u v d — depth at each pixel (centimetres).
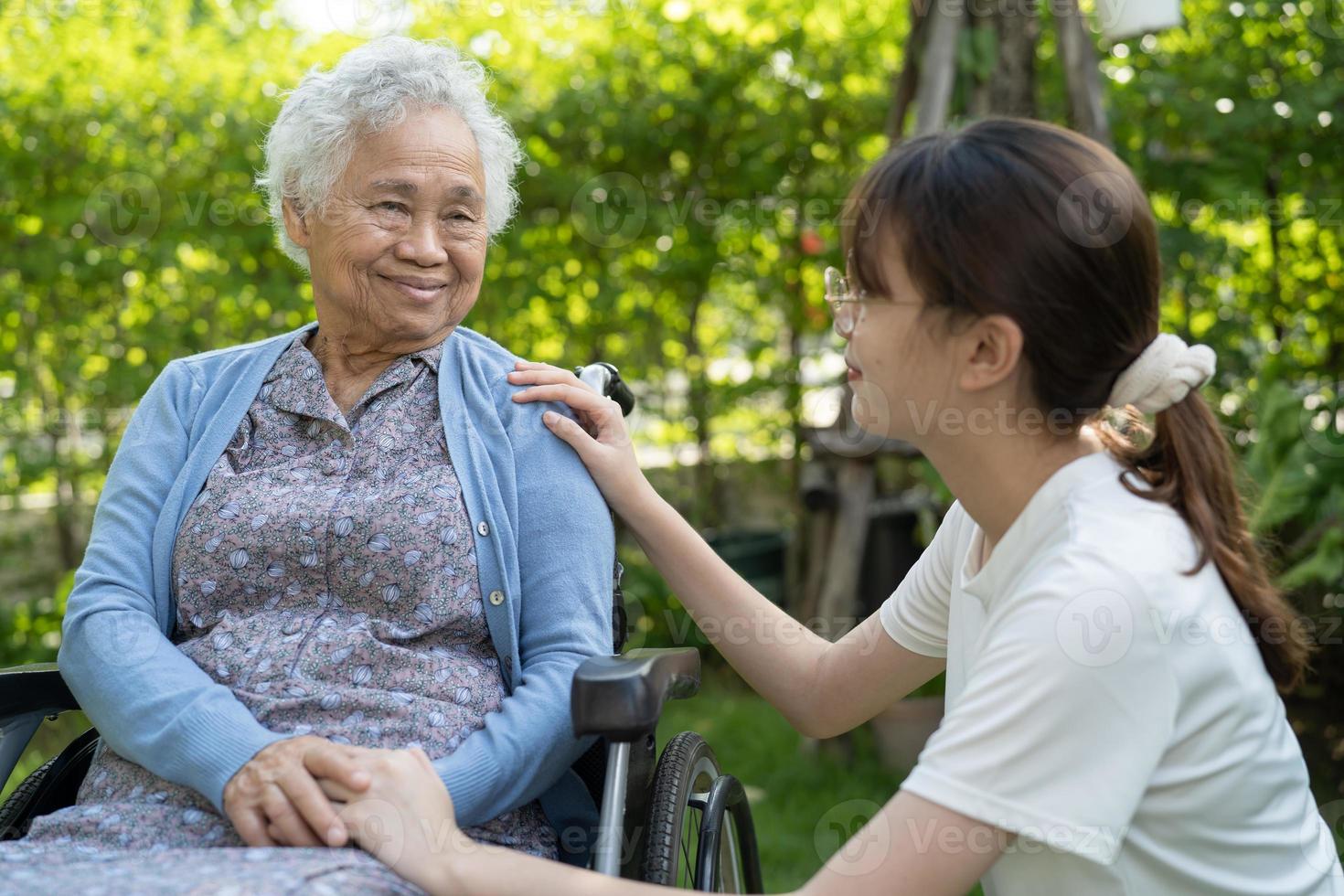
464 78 151
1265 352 358
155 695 124
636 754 132
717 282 426
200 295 399
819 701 142
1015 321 104
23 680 139
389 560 134
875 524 383
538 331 421
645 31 395
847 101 400
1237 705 100
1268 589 107
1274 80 345
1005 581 109
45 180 378
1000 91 316
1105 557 99
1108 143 301
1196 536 105
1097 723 95
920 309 107
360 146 142
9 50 374
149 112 380
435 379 148
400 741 126
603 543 142
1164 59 354
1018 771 95
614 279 408
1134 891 101
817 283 405
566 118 388
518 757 124
